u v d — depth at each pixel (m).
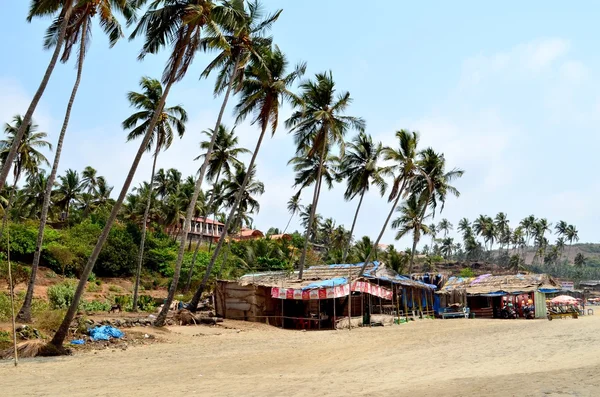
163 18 20.03
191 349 18.72
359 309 34.91
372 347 18.58
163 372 13.18
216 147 41.00
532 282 41.47
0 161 38.53
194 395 9.59
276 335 24.47
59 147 24.42
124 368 14.02
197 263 51.09
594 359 11.67
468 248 131.25
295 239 70.75
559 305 40.31
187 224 26.03
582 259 136.88
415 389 9.09
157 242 56.19
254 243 55.88
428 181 41.41
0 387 11.05
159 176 72.19
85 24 22.00
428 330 26.12
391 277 37.59
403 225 53.19
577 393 7.67
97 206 70.00
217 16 20.70
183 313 27.97
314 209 35.88
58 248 43.28
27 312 22.02
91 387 10.88
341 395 8.84
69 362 15.20
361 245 60.59
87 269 17.55
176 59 19.41
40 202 61.91
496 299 42.22
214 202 47.69
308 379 11.32
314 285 30.05
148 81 32.00
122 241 50.59
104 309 29.62
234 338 22.78
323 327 29.69
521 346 16.09
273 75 30.34
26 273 38.56
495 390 8.41
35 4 18.97
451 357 14.38
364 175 40.28
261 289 31.55
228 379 11.79
